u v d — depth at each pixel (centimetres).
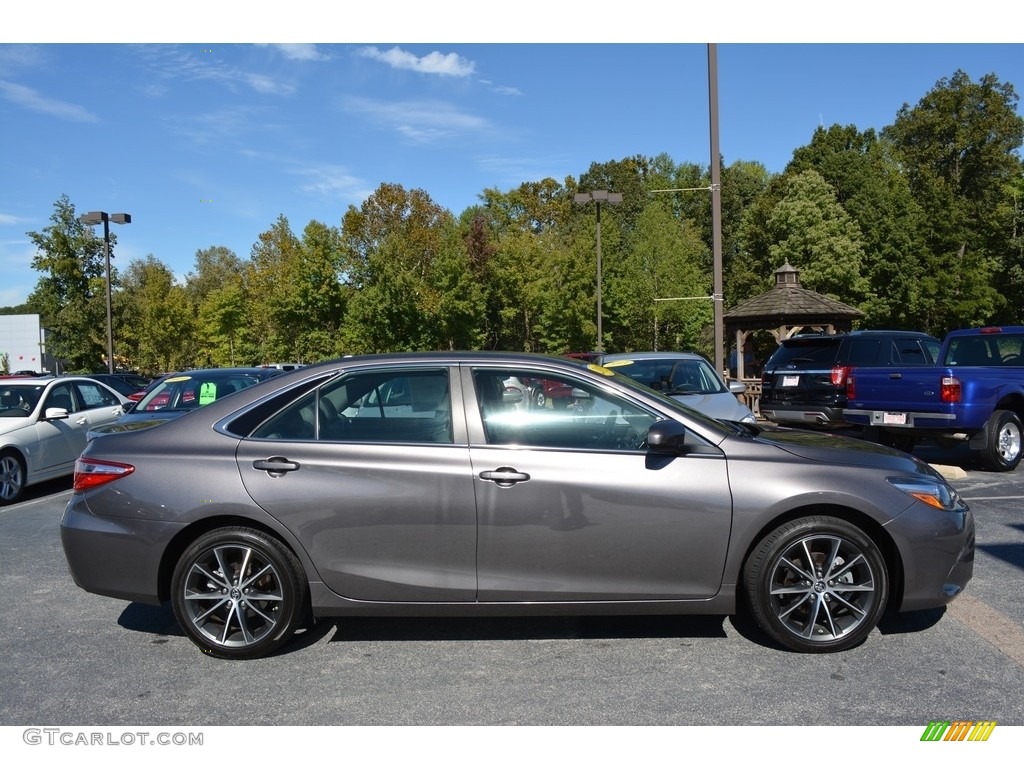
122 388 2053
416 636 456
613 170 7394
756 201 5300
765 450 420
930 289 3856
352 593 413
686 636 448
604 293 3878
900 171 5503
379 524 410
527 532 406
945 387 959
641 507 405
